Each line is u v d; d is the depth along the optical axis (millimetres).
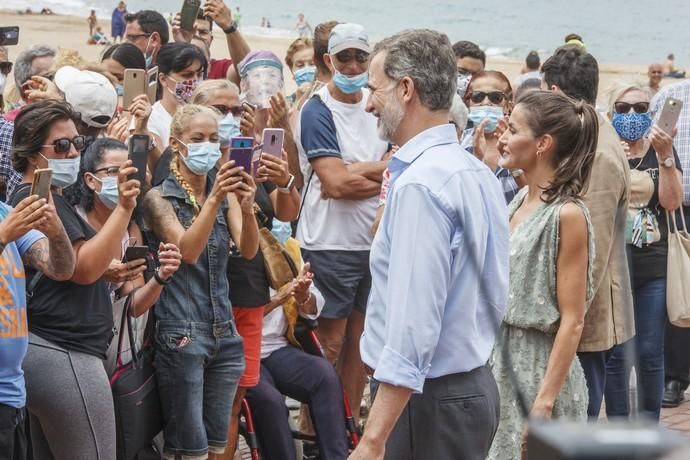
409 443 3502
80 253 4406
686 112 7930
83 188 4941
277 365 5914
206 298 5156
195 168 5211
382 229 3461
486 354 3529
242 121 6145
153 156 5969
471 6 66625
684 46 61125
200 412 5098
